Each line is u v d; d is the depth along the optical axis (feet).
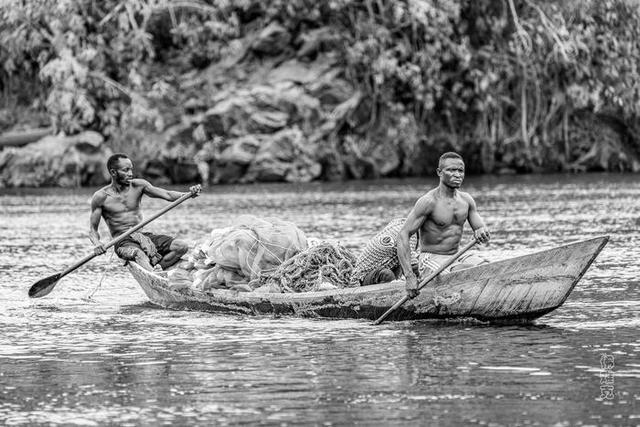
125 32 253.85
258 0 261.03
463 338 64.64
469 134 263.29
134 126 250.16
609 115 263.90
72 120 246.27
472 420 47.47
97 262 108.99
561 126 263.08
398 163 258.37
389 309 69.41
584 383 53.21
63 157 241.35
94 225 87.35
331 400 51.06
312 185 230.07
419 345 62.75
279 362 59.26
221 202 182.91
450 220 71.05
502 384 53.31
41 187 240.53
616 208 153.38
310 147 247.70
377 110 258.78
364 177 255.09
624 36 255.91
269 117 246.88
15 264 105.91
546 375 54.90
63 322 74.54
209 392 53.16
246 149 244.83
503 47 259.60
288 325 70.79
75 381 56.13
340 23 257.34
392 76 257.55
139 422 48.29
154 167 248.11
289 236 78.18
